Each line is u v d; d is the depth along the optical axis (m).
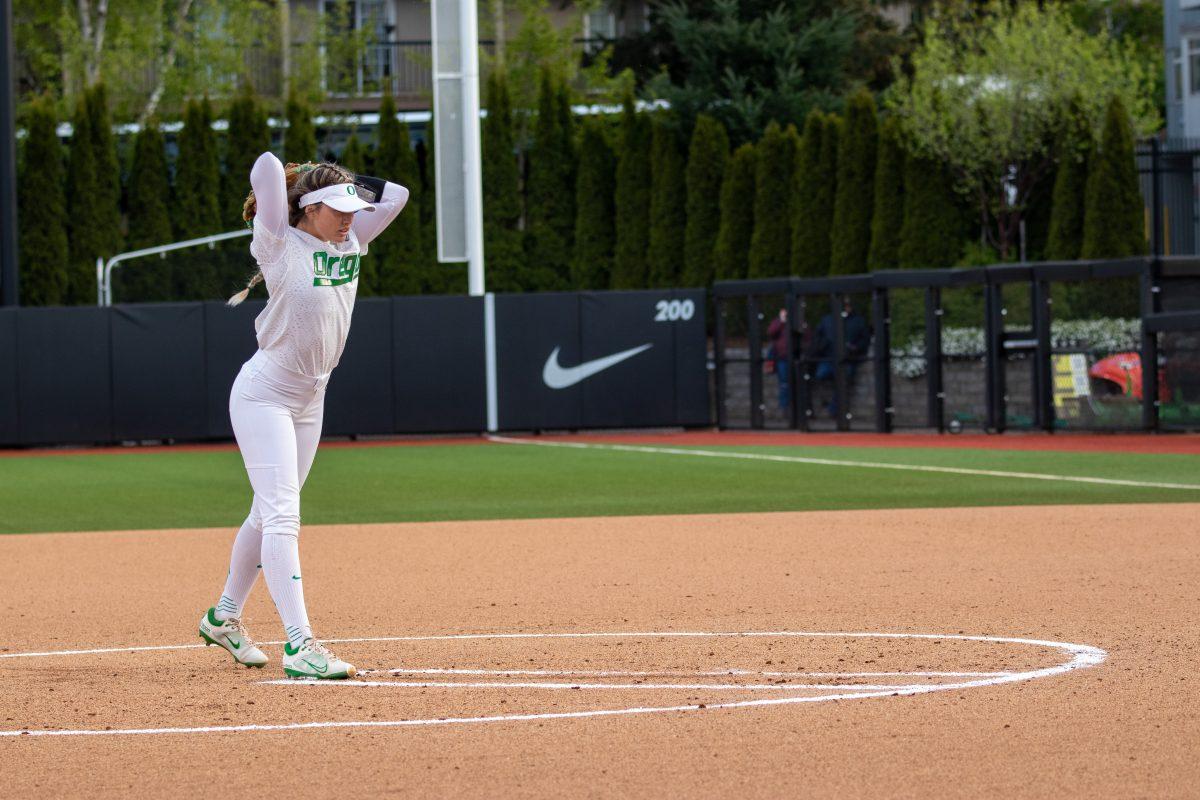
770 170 88.00
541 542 33.72
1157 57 152.75
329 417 74.19
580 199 94.38
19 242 90.25
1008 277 66.38
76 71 114.62
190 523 40.41
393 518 40.09
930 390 69.38
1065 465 51.16
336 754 14.75
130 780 13.95
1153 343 62.78
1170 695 16.69
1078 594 24.28
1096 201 80.56
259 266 18.81
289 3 136.50
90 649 21.42
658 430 79.25
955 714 15.91
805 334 73.50
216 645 21.52
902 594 24.78
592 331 76.19
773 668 18.62
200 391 73.62
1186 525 33.38
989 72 88.81
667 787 13.35
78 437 73.19
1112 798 12.83
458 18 73.94
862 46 130.88
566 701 16.94
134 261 90.25
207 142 93.62
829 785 13.33
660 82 104.75
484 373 75.31
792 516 37.47
